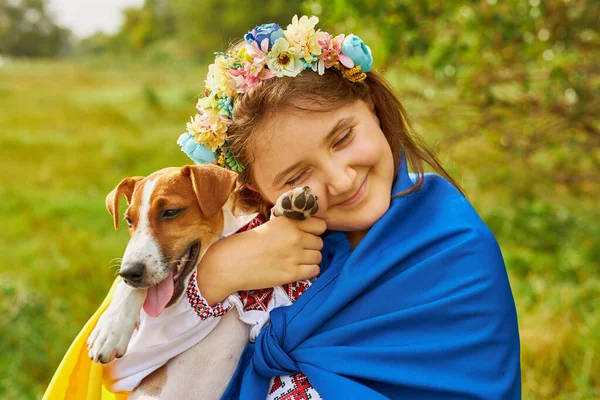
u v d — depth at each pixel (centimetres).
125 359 227
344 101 222
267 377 218
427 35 551
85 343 230
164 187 227
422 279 216
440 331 212
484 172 731
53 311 506
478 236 221
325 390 207
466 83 560
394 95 256
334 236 240
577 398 394
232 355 228
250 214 260
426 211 232
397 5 534
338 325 219
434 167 264
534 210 655
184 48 4003
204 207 221
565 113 565
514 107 573
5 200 812
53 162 1021
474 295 212
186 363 226
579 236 622
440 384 205
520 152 595
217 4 3588
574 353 427
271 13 3127
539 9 518
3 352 464
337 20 548
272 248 224
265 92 221
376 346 213
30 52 6706
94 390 226
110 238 666
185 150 247
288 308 221
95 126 1381
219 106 235
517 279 534
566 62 545
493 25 518
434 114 596
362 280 216
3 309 493
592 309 482
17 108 1590
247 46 228
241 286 222
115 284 248
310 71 228
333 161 220
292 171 224
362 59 231
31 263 605
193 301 222
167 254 221
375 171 229
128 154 1066
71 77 2655
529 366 420
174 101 1758
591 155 614
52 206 775
